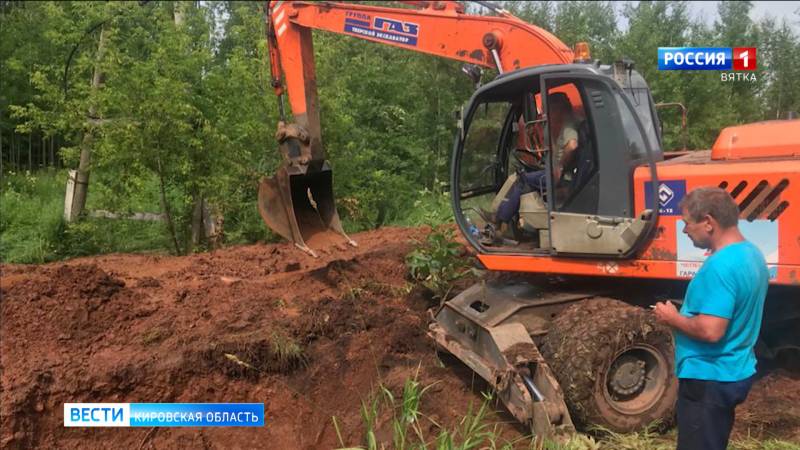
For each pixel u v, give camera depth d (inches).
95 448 173.9
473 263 249.9
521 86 198.1
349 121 416.2
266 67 386.3
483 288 202.8
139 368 188.9
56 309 216.1
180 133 334.3
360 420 180.5
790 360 196.7
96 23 400.2
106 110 336.5
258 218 398.3
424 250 254.4
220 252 352.5
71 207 379.2
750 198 164.6
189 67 360.5
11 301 217.9
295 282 267.7
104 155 326.6
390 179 473.1
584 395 160.6
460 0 354.6
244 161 378.3
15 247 358.3
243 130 372.8
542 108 182.1
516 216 205.3
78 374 184.7
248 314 221.8
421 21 240.8
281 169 248.5
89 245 374.0
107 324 216.8
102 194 368.5
